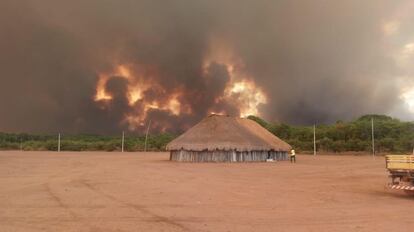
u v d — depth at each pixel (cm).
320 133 10581
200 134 5103
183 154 4988
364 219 1255
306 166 4081
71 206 1467
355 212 1374
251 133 5403
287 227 1137
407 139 8969
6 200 1602
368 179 2631
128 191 1909
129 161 4806
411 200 1666
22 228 1109
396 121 10494
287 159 5766
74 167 3575
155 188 2039
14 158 5216
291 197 1745
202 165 4159
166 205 1507
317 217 1282
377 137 9794
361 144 9356
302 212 1370
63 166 3700
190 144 4938
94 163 4259
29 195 1748
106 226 1140
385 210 1416
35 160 4744
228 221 1215
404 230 1105
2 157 5506
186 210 1401
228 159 4925
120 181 2364
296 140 10462
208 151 4912
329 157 6925
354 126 10225
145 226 1143
